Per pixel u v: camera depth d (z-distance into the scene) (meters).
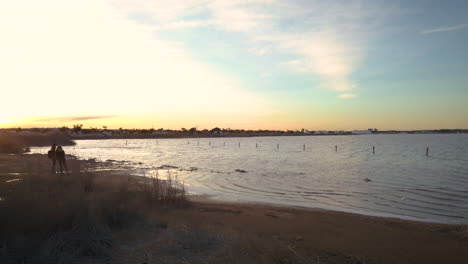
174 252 7.96
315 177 29.52
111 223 9.73
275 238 9.93
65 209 8.95
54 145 20.66
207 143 144.62
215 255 7.86
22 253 7.04
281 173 32.50
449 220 14.47
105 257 7.46
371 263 8.15
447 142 131.62
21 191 10.45
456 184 24.91
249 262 7.55
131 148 94.88
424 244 9.96
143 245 8.37
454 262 8.48
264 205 16.56
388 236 10.80
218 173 32.31
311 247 9.17
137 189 15.72
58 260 7.01
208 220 12.04
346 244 9.68
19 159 36.00
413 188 23.22
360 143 129.62
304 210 15.18
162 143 148.12
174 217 12.01
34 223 8.28
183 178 28.34
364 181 26.83
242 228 11.12
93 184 15.02
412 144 113.19
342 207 17.20
